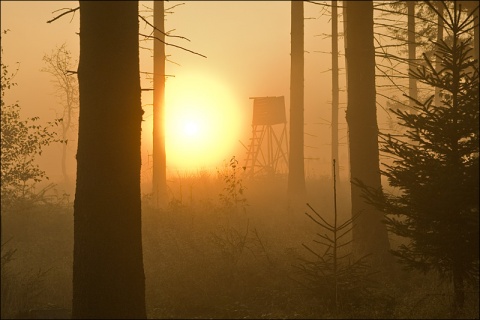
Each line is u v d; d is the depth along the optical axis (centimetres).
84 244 720
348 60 1362
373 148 1318
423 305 909
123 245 720
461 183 797
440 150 833
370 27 1353
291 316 905
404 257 856
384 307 911
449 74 853
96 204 715
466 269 835
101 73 717
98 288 714
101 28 717
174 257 1230
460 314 843
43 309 957
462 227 816
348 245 1372
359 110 1334
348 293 923
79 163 730
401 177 845
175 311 977
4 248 1349
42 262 1284
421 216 831
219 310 980
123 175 722
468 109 819
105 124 715
